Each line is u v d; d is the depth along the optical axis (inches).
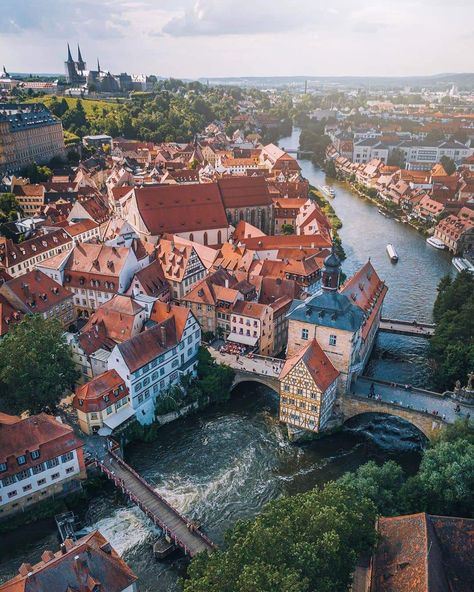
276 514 2578.7
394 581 2373.3
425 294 7003.0
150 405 4355.3
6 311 4837.6
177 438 4249.5
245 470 3927.2
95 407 3951.8
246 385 4906.5
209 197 7490.2
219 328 5280.5
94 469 3752.5
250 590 2055.9
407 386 4387.3
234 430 4343.0
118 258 5644.7
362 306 4832.7
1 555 3213.6
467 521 2514.8
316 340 4227.4
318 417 4052.7
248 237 7283.5
